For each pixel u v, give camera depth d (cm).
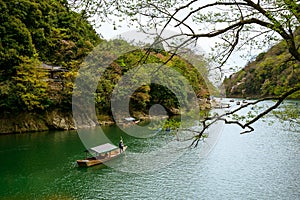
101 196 1617
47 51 3916
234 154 2430
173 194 1630
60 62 3897
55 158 2370
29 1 3750
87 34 4088
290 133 3266
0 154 2491
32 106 3525
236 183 1789
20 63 3397
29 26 3784
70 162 2258
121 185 1772
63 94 3688
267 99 574
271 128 3578
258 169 2045
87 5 521
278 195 1612
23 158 2367
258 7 539
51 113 3694
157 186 1744
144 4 526
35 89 3459
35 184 1797
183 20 550
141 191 1675
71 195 1631
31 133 3425
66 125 3672
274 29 520
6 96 3341
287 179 1853
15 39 3441
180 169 2020
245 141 2916
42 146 2773
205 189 1697
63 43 3862
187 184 1770
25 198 1586
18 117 3503
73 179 1886
